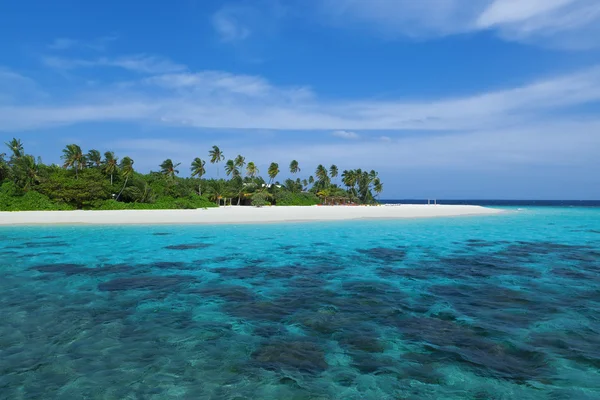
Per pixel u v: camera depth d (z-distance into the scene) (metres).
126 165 62.81
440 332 8.66
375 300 11.27
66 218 40.19
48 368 6.88
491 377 6.59
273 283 13.45
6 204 48.03
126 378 6.55
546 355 7.42
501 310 10.24
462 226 36.50
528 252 20.39
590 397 5.95
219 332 8.69
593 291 12.18
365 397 5.97
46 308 10.41
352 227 34.97
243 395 6.02
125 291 12.29
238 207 72.00
